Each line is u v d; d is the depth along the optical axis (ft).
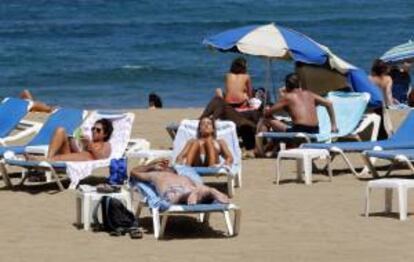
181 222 78.43
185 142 94.17
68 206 85.10
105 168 103.24
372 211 81.92
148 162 93.15
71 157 94.12
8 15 515.09
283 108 111.14
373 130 113.91
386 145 99.30
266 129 112.47
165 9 520.01
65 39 398.42
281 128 111.75
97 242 72.08
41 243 72.08
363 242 71.15
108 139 96.94
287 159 104.42
